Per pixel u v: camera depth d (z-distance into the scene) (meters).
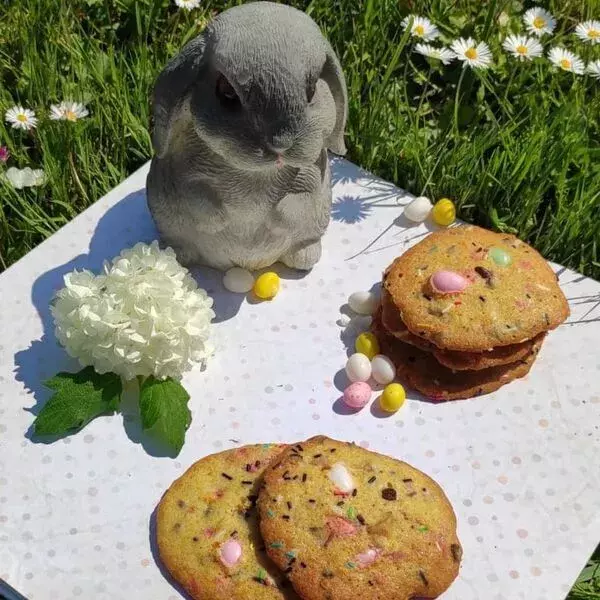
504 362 0.39
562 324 0.43
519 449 0.39
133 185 0.48
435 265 0.40
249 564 0.33
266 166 0.34
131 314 0.37
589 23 0.55
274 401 0.40
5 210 0.51
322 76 0.36
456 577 0.35
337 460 0.35
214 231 0.40
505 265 0.40
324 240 0.46
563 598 0.34
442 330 0.38
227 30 0.33
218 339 0.42
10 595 0.36
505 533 0.36
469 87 0.56
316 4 0.58
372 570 0.32
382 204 0.48
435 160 0.51
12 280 0.44
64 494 0.37
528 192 0.49
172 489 0.36
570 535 0.36
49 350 0.41
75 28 0.59
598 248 0.49
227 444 0.38
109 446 0.38
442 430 0.39
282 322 0.42
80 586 0.34
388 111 0.54
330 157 0.50
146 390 0.38
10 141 0.52
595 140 0.54
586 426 0.39
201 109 0.34
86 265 0.44
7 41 0.57
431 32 0.53
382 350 0.41
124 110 0.53
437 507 0.34
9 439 0.38
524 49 0.52
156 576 0.34
